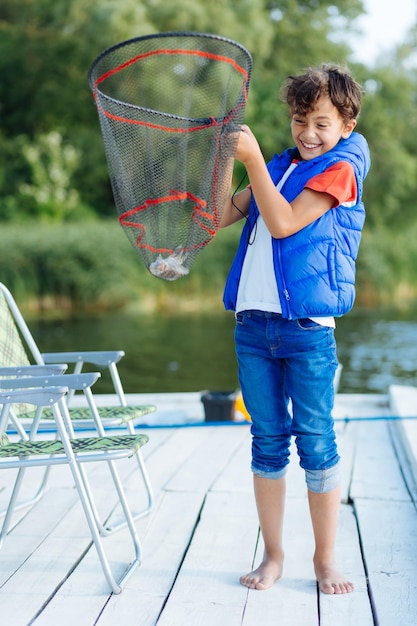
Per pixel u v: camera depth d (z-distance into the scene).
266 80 20.81
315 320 2.35
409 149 21.84
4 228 18.20
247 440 4.27
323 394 2.39
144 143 2.24
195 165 2.25
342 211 2.36
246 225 2.48
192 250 2.31
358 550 2.77
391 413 4.83
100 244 17.03
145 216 2.29
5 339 3.27
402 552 2.74
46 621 2.29
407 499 3.28
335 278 2.33
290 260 2.32
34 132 22.22
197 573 2.59
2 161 20.98
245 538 2.88
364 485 3.46
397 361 10.28
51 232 17.52
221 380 9.29
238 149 2.23
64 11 20.38
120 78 12.47
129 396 5.16
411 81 22.20
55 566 2.67
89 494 2.88
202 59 2.31
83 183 21.45
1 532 2.84
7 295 3.36
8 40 22.11
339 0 22.36
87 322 15.20
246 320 2.42
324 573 2.46
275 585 2.49
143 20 19.12
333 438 2.45
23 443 2.54
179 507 3.22
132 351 11.62
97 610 2.35
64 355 3.27
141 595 2.45
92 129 21.69
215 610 2.34
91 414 3.05
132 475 3.67
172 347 12.00
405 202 21.39
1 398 2.37
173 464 3.84
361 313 16.09
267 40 20.11
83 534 2.95
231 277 2.48
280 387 2.46
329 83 2.32
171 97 12.59
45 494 3.40
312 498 2.45
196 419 4.80
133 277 17.06
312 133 2.34
